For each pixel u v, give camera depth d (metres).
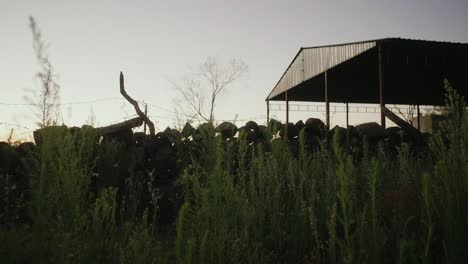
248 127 5.75
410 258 2.04
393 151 6.38
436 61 13.51
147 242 2.06
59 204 1.92
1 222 2.67
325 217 2.70
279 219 2.87
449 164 1.99
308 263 2.38
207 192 2.05
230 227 2.59
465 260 1.80
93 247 2.08
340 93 20.59
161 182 5.01
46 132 1.83
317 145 6.08
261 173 3.18
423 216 2.21
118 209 4.26
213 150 2.54
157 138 5.41
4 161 4.21
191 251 1.77
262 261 2.41
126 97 5.93
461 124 2.07
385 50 11.62
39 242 1.77
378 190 2.45
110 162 4.30
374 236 1.96
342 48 13.00
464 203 1.86
